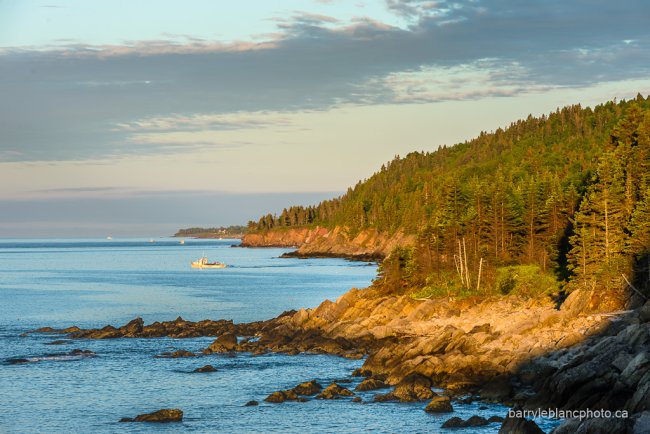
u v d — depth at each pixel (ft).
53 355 504.43
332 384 389.19
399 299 604.90
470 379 387.55
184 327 626.23
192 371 453.99
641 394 276.62
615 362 329.93
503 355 402.93
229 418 346.33
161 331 609.83
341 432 321.11
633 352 343.26
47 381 426.10
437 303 580.30
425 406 359.05
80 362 483.10
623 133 611.88
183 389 406.82
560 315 471.62
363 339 538.06
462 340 435.53
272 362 482.69
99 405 374.02
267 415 350.02
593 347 368.27
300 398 377.09
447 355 414.21
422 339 443.32
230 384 418.10
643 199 553.23
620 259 510.17
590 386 315.99
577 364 349.61
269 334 590.14
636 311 459.32
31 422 343.67
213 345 526.57
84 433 326.44
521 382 376.48
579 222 575.79
